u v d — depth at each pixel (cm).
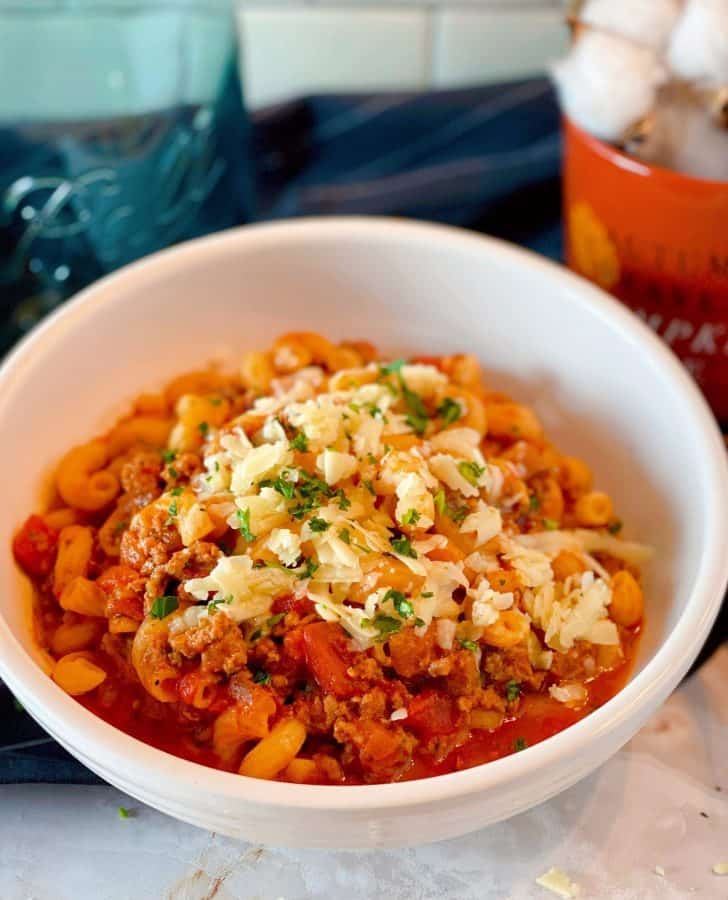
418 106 54
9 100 52
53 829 36
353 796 31
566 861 36
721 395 46
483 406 41
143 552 36
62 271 51
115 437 41
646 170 41
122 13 51
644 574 40
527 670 36
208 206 52
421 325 45
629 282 44
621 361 41
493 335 44
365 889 35
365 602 35
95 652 37
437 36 55
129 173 50
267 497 35
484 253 43
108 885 35
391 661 34
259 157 54
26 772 36
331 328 45
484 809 32
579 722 32
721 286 43
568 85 42
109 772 32
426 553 35
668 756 38
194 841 36
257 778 32
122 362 42
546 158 52
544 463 40
